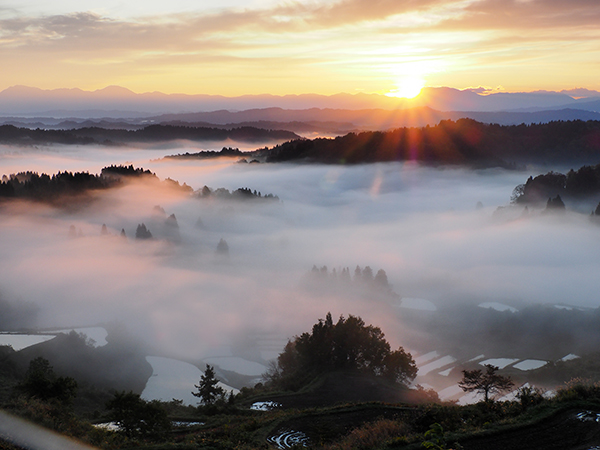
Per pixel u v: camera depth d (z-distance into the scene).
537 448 21.20
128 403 35.06
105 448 27.53
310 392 60.78
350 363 74.88
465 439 22.19
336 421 34.47
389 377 72.12
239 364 140.75
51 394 39.41
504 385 44.59
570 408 25.00
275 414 39.94
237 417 43.72
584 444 21.33
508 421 24.27
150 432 35.50
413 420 28.73
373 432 27.50
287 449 28.44
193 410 53.81
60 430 29.05
